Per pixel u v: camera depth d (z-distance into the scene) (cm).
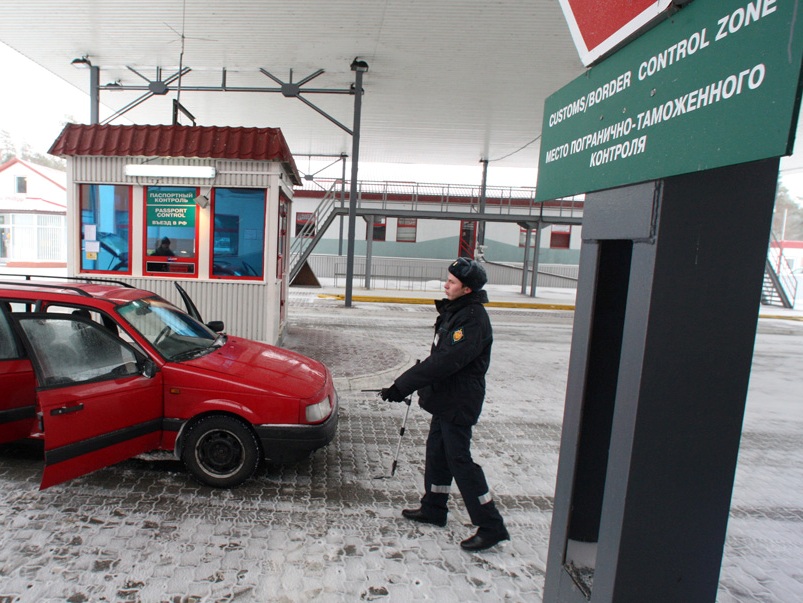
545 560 312
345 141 2278
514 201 2567
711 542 151
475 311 302
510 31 1110
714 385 146
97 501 351
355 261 2706
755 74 106
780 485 460
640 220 146
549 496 402
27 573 271
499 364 904
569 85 195
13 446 429
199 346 444
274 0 1008
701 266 142
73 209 730
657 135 138
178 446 377
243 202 738
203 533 319
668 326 141
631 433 144
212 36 1195
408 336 1107
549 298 2236
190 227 740
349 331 1118
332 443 480
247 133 726
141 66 1402
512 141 2097
